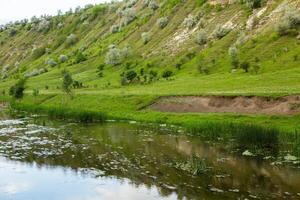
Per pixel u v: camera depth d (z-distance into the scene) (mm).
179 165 39688
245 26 130125
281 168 38188
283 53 102562
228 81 88000
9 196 31266
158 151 46750
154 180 34500
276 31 114000
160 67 136500
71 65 188125
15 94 117688
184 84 95438
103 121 76125
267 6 131625
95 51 194625
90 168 39062
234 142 50531
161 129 63656
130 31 192625
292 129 51844
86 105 91188
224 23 140375
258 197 29719
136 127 66688
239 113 62406
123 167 39219
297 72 83938
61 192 31938
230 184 33156
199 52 132625
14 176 36625
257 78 84438
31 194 31625
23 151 47500
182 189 31844
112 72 150875
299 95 60469
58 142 53438
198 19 155125
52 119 81312
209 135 54625
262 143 46188
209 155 44125
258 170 37531
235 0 150000
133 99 84438
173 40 152625
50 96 110375
